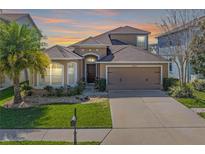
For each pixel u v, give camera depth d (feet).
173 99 74.13
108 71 94.68
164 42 135.95
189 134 45.39
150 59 94.48
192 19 100.53
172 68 119.14
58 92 82.79
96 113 59.31
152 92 87.30
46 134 46.14
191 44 80.28
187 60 89.51
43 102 73.31
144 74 94.94
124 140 42.70
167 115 57.57
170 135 44.96
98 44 105.09
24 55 68.03
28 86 86.02
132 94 83.41
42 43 73.46
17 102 70.64
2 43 66.90
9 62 65.98
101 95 82.53
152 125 50.65
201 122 52.29
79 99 75.72
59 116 57.11
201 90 88.89
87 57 107.24
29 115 58.75
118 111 61.21
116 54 97.91
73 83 93.50
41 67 70.90
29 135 45.60
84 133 46.37
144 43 135.74
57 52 93.35
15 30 68.33
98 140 42.75
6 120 55.06
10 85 103.50
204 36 70.64
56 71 92.12
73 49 109.29
